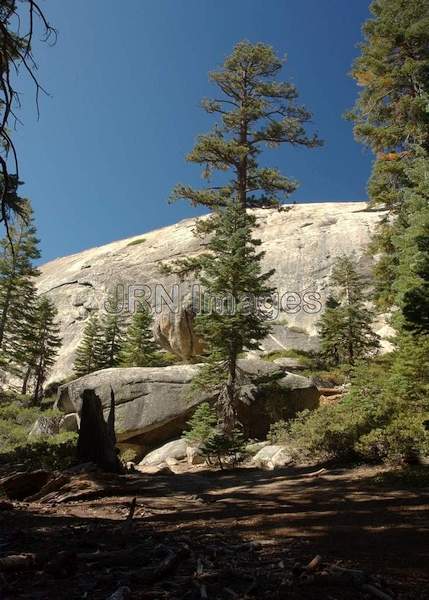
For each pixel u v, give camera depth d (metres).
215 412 18.20
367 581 3.32
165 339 33.00
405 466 9.52
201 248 49.56
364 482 8.77
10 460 12.51
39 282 58.28
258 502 7.80
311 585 3.27
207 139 23.05
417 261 11.95
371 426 12.02
